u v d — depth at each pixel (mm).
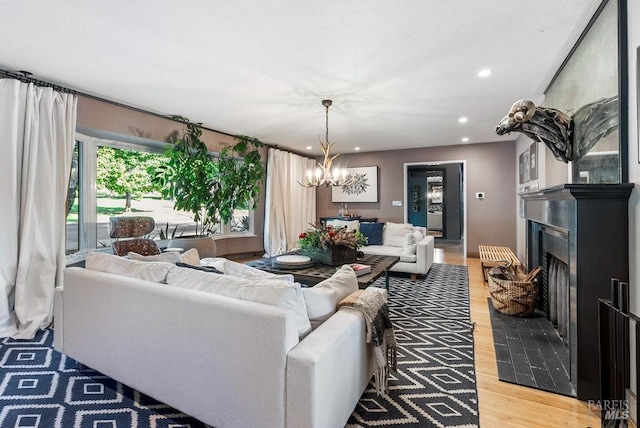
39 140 2938
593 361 1735
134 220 4109
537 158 4086
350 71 2812
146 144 4430
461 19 2031
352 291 1888
